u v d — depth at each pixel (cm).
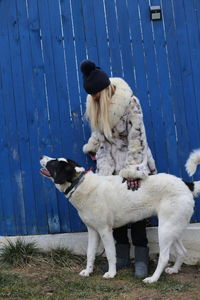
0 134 649
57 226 650
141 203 557
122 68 647
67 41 648
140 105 598
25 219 650
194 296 504
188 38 647
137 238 584
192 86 647
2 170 648
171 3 646
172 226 545
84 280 555
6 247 625
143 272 567
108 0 646
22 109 649
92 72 549
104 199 561
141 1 646
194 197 616
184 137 647
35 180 649
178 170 647
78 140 649
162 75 647
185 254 589
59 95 649
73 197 562
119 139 586
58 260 613
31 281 550
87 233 646
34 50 647
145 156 562
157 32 646
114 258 569
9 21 647
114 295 508
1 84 649
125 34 647
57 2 646
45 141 649
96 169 609
